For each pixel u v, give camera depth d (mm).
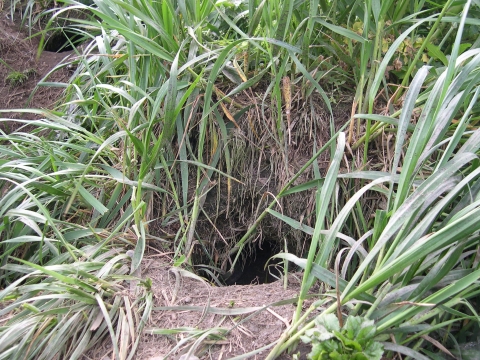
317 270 1289
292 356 1264
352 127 1732
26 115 2639
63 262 1679
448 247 1268
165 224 1874
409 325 1226
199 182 1914
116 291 1510
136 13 1786
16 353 1321
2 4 3104
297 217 1859
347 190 1745
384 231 1196
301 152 1873
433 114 1281
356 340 1140
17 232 1798
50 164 1940
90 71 2064
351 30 1829
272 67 1821
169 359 1300
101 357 1356
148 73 1951
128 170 1872
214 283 1985
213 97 1947
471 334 1359
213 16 2064
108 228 1845
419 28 2012
